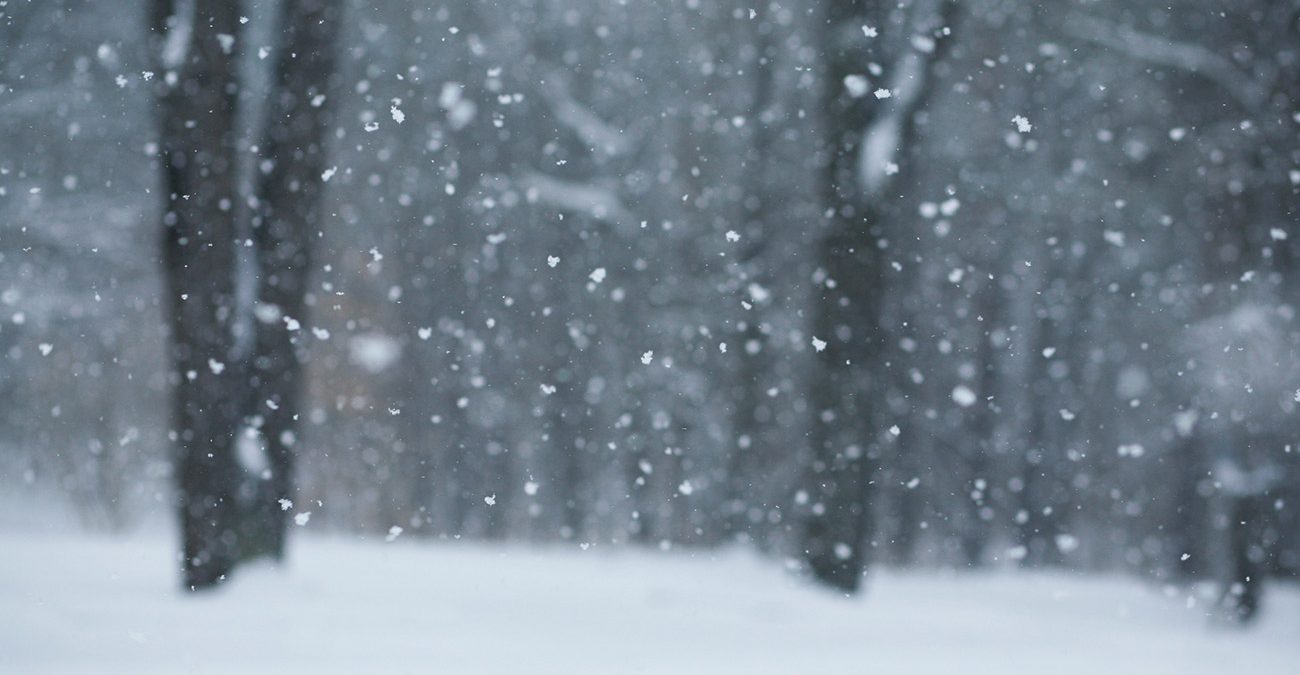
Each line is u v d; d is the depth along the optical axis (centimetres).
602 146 2583
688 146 2736
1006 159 2339
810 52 2259
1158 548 2911
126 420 3048
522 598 1164
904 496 2997
